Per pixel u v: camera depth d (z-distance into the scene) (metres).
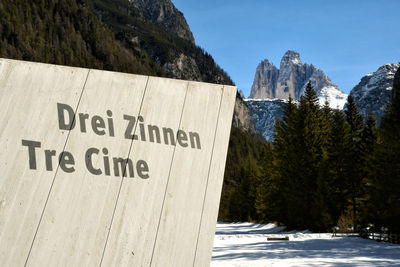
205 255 3.74
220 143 4.16
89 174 3.91
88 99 4.17
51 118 4.05
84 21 166.12
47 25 147.00
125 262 3.65
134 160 4.00
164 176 3.98
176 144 4.12
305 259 11.51
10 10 136.00
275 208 39.34
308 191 32.78
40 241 3.63
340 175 31.22
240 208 71.81
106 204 3.83
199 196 3.95
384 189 21.42
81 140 4.02
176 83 4.35
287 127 39.50
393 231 20.05
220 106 4.32
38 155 3.91
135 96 4.24
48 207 3.75
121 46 178.88
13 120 4.00
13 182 3.79
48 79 4.19
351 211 31.20
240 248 17.44
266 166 49.31
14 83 4.14
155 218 3.83
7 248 3.58
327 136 36.03
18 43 125.44
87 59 147.12
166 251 3.73
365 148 31.95
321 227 28.98
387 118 23.19
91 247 3.67
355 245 17.09
